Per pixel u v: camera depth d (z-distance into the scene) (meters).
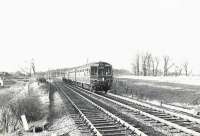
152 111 15.55
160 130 10.51
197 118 12.94
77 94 27.70
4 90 47.50
